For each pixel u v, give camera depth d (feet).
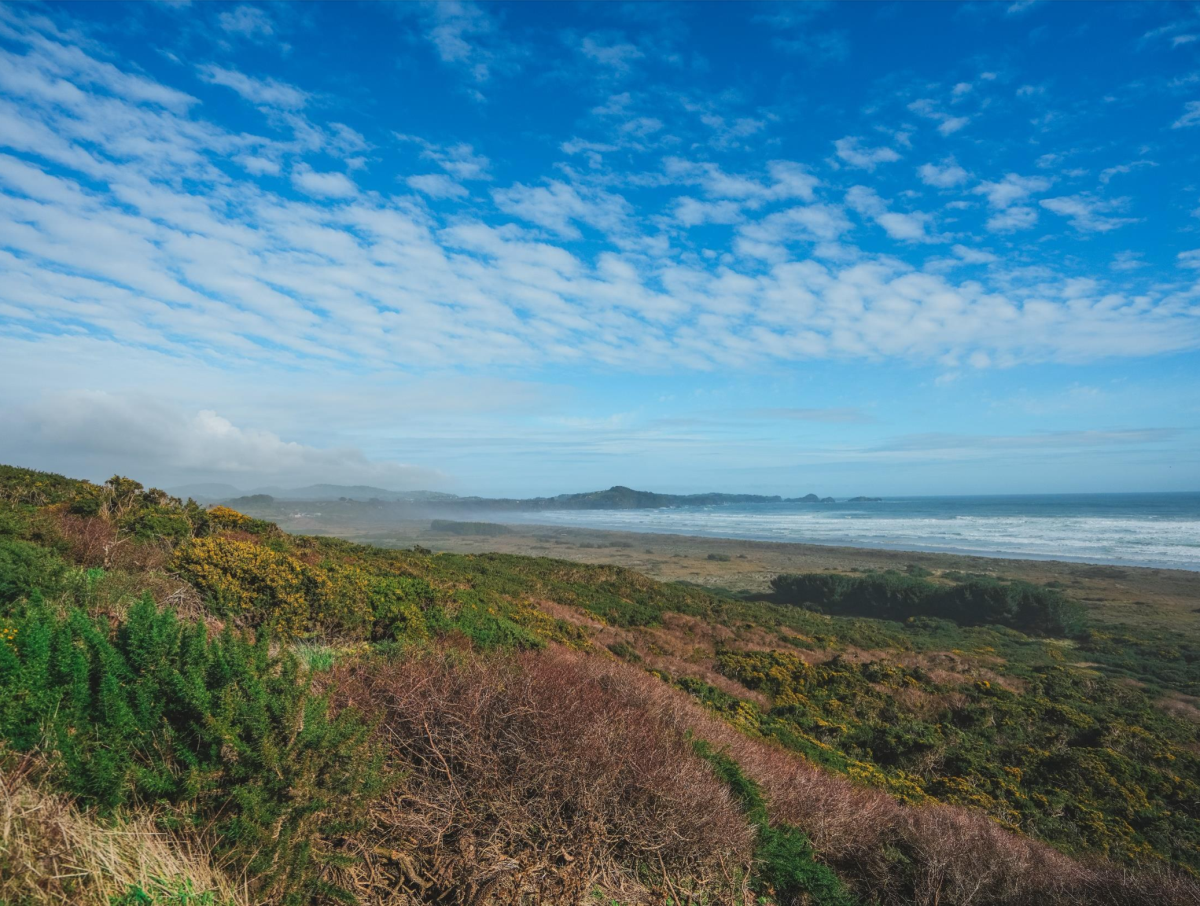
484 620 32.68
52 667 10.12
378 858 11.15
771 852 16.34
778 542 290.35
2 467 46.65
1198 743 54.75
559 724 14.57
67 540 25.21
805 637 93.09
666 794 14.46
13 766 8.93
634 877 13.15
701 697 47.16
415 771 12.86
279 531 50.08
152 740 9.82
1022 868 19.80
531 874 11.72
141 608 11.80
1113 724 53.31
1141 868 22.40
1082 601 136.67
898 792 36.22
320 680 15.57
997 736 51.11
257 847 9.12
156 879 8.32
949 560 206.59
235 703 10.08
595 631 67.56
